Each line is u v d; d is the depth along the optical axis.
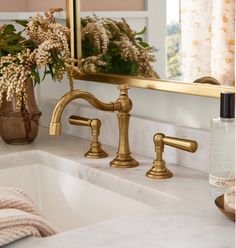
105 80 1.52
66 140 1.62
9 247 0.83
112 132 1.51
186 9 1.25
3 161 1.44
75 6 1.61
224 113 1.07
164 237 0.85
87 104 1.63
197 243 0.82
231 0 1.16
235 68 1.16
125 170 1.28
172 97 1.35
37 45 1.51
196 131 1.26
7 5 1.85
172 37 1.30
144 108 1.44
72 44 1.62
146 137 1.40
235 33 1.15
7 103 1.53
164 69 1.33
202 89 1.23
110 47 1.50
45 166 1.49
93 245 0.82
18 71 1.42
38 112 1.57
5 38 1.50
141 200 1.17
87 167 1.32
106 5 1.49
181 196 1.08
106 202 1.27
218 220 0.92
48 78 1.79
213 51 1.21
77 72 1.53
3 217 0.86
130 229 0.88
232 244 0.82
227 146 1.07
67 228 1.42
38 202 1.52
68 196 1.41
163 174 1.22
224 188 1.07
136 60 1.42
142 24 1.39
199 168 1.27
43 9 1.75
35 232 0.89
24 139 1.56
